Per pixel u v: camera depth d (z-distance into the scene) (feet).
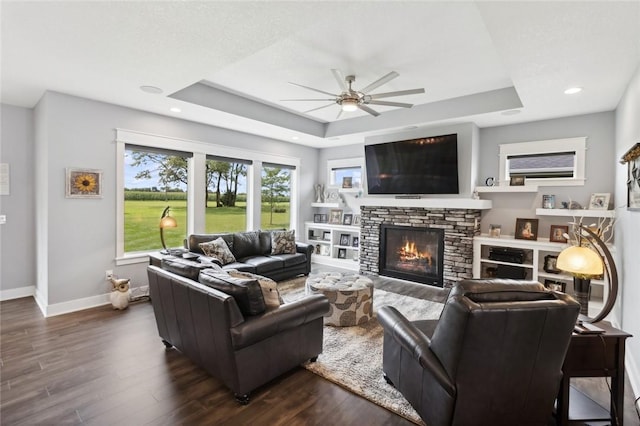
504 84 12.67
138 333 10.45
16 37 7.57
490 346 5.02
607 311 6.68
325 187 23.12
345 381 7.81
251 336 6.80
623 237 10.35
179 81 10.44
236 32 7.25
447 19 8.02
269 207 21.09
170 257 10.06
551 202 14.26
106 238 13.19
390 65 10.89
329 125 19.49
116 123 13.25
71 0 6.10
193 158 16.03
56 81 10.57
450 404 5.28
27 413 6.52
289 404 6.98
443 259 16.25
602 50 7.51
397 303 13.79
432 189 16.56
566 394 6.17
